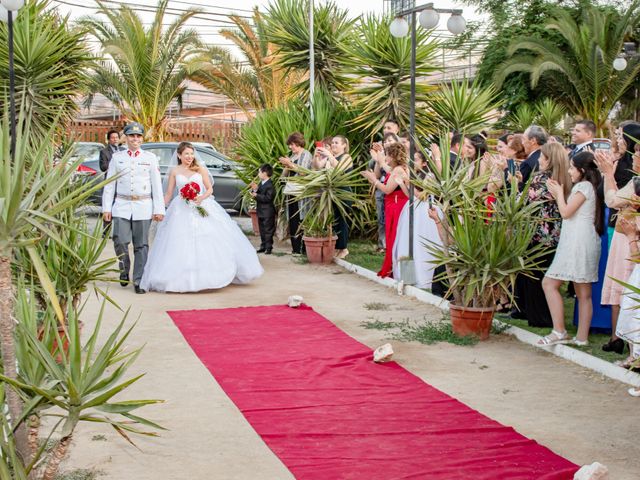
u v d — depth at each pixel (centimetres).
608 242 722
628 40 2423
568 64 2386
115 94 2700
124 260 970
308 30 1541
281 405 571
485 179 782
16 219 324
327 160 1167
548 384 622
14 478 322
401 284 965
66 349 597
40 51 1214
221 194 1686
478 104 1395
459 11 916
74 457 475
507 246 728
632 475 455
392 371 655
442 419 542
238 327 798
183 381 625
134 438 506
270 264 1184
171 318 833
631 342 607
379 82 1411
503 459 473
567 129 2572
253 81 2792
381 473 452
